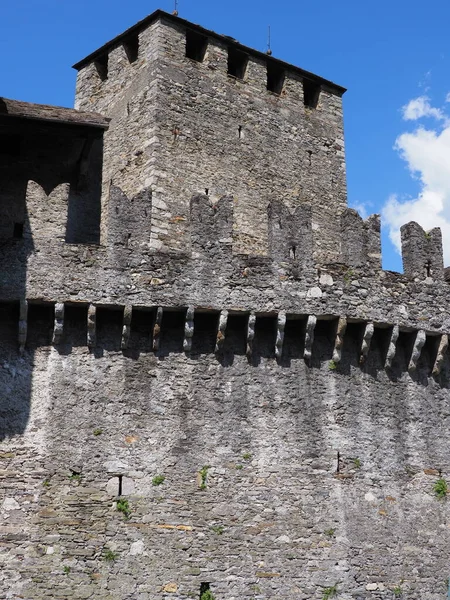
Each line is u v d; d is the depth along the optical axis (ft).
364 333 73.46
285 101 94.99
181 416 67.51
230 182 86.53
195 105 86.99
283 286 71.56
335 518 68.13
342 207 95.09
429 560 69.97
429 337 77.51
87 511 62.85
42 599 59.93
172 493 65.00
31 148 78.33
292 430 69.77
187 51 94.12
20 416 64.39
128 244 69.05
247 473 67.26
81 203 80.18
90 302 66.80
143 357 68.23
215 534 64.69
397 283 76.13
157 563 62.80
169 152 83.25
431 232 79.87
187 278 69.36
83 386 66.23
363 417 72.54
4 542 60.75
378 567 67.97
